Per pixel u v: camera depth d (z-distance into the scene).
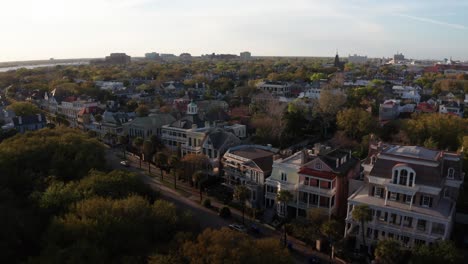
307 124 147.00
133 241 57.44
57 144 95.31
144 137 138.62
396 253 56.44
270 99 165.62
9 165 82.81
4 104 189.12
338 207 77.81
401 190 64.06
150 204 75.25
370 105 161.25
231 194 93.00
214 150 103.81
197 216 82.12
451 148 112.25
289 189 79.44
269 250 52.50
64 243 56.69
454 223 73.75
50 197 69.25
